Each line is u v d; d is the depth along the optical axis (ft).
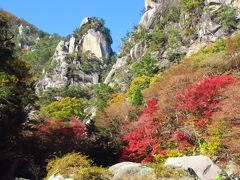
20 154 87.56
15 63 95.71
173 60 281.95
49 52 554.46
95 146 113.39
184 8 321.11
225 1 286.87
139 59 330.13
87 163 60.59
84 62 486.38
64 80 452.76
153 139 98.58
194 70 170.30
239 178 71.61
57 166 60.95
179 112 102.22
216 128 84.23
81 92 393.09
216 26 270.87
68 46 537.24
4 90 75.31
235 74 139.23
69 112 241.76
